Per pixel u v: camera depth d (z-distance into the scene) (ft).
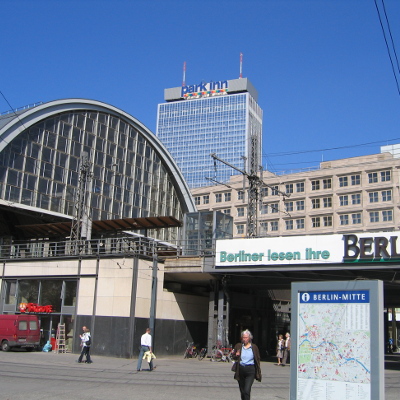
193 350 112.06
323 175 285.64
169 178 208.13
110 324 101.96
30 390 47.85
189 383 60.44
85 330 84.53
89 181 146.10
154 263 107.34
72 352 104.99
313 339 31.99
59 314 110.22
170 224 136.77
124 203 183.73
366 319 30.30
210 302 112.37
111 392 49.01
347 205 275.18
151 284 106.11
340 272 99.04
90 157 172.96
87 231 132.36
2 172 144.56
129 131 191.31
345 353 30.63
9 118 148.56
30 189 151.43
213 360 103.81
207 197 330.54
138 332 100.63
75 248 127.44
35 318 102.83
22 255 138.51
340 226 274.57
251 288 134.21
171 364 91.40
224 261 102.63
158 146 200.95
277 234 294.05
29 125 151.53
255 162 138.62
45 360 84.43
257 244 99.91
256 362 35.47
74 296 109.40
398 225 257.14
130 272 102.63
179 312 114.21
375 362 29.45
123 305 101.55
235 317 131.54
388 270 90.38
